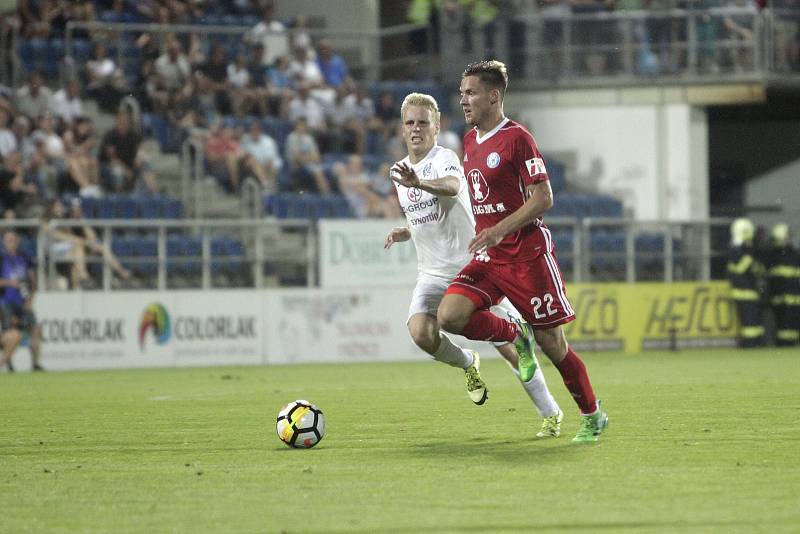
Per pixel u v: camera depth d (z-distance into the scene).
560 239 69.56
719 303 69.19
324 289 62.88
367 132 77.25
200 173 68.50
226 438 26.92
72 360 59.12
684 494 18.20
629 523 16.02
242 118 74.75
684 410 31.91
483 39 82.69
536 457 22.45
